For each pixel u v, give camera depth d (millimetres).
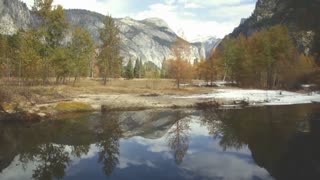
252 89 63031
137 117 30109
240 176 12648
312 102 41781
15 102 29797
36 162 15141
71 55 52438
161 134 21844
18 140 19906
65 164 14695
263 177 12445
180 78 59906
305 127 22781
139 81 77500
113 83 70375
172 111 34812
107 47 58094
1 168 14250
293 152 16078
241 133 21438
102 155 16266
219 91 57188
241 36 79125
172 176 12711
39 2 43125
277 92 55031
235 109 35938
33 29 44312
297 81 69375
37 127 24453
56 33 45000
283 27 69750
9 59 61469
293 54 68750
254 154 15969
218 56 80000
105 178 12578
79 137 20812
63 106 33406
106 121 27562
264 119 27281
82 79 74125
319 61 102438
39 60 44219
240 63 73125
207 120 27969
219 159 15211
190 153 16484
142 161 15031
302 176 12539
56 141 19609
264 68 67625
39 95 36375
